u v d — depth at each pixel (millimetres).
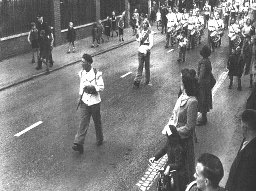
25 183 9180
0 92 16672
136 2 38750
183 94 7719
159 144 11242
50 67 20922
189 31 26203
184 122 7539
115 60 23078
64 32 27828
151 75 19297
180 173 6836
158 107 14430
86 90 10445
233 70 16359
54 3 26375
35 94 16281
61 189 8906
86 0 30609
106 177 9406
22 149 10961
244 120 6137
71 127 12555
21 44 23984
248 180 5930
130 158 10375
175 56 24094
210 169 4160
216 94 15961
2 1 22453
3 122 12977
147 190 8781
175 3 44250
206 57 12289
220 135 11766
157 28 36438
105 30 29703
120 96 15758
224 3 38125
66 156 10547
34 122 12977
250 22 23406
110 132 12102
